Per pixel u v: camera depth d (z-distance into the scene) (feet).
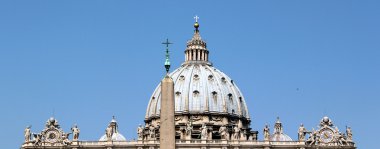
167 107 421.59
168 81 426.10
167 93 423.64
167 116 420.36
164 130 418.31
